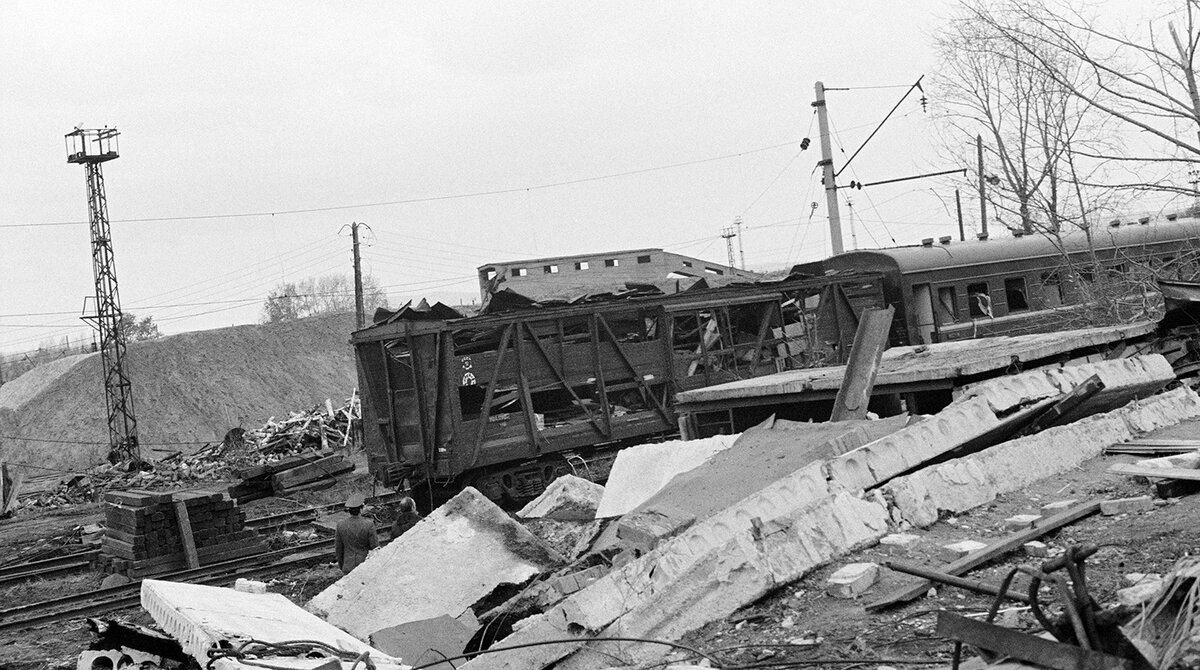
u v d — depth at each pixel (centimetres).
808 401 1277
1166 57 1361
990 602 581
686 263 4172
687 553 687
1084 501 757
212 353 7162
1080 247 2409
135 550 1666
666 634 651
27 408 6469
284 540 1908
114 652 821
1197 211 2717
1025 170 2080
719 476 877
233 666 601
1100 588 559
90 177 4472
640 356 2141
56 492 3716
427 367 1902
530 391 1994
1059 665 371
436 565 950
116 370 4544
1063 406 951
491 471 1966
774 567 679
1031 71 1909
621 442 2164
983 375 1095
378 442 2058
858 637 571
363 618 910
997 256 2423
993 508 787
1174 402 1020
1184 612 420
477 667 669
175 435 6278
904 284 2298
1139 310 1905
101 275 4516
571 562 945
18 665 1165
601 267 3997
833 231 2591
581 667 645
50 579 1786
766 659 572
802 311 2406
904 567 526
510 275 3816
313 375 7419
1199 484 727
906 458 816
